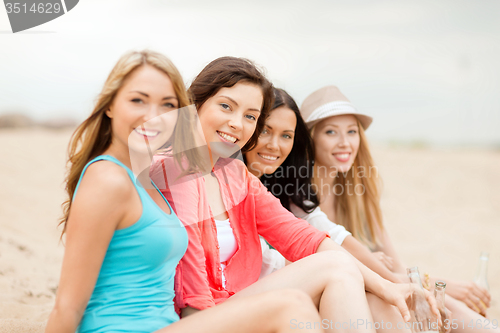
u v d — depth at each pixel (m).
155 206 1.65
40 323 2.38
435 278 2.99
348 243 2.77
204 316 1.56
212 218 2.13
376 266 2.74
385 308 2.02
